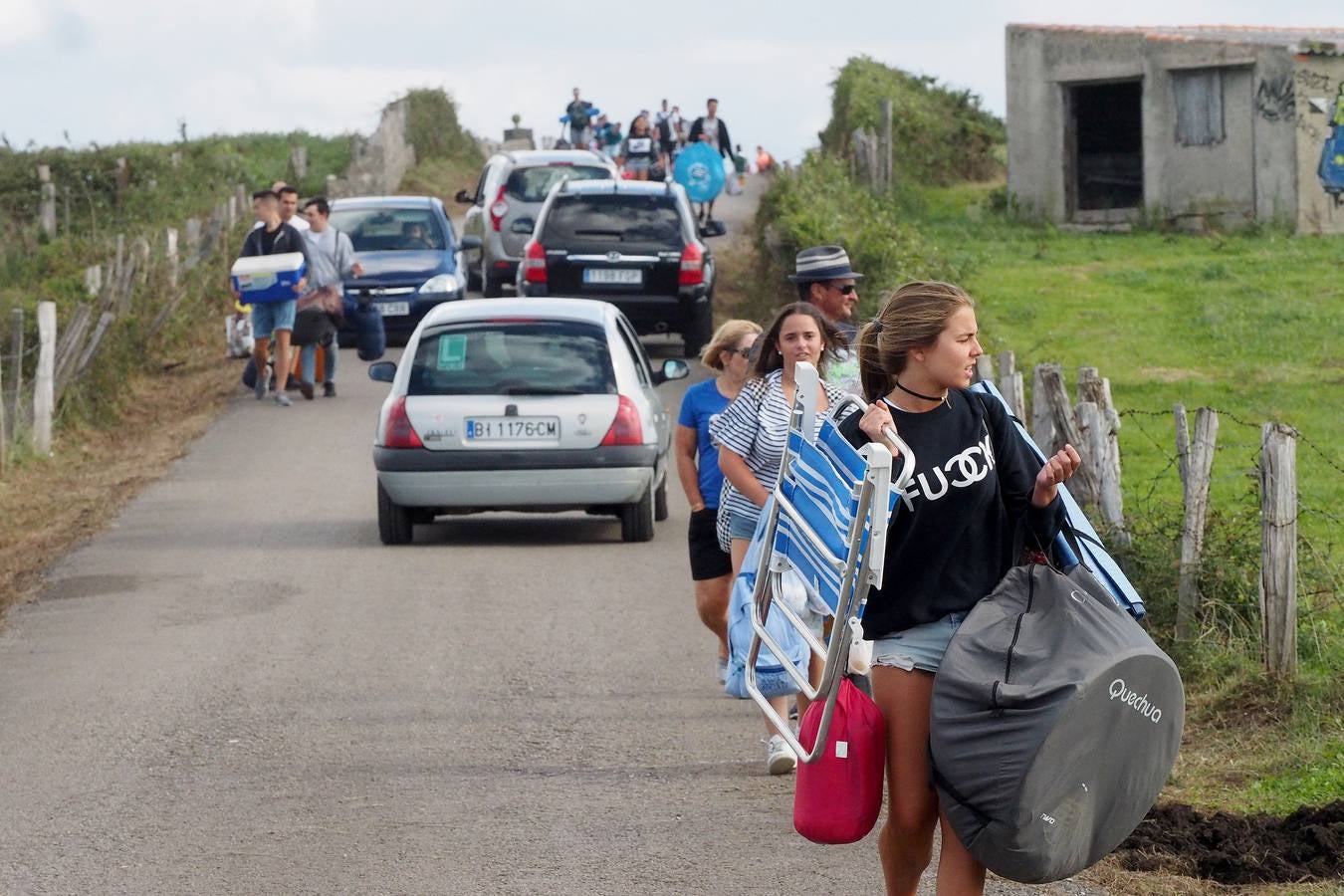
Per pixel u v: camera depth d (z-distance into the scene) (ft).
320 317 124.88
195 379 140.87
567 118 286.25
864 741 29.63
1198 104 193.98
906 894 31.35
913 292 30.27
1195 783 46.19
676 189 140.67
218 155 311.88
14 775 48.65
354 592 72.08
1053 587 29.43
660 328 136.98
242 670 59.93
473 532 86.84
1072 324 140.26
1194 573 56.90
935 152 252.42
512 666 60.08
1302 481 88.33
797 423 31.71
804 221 140.46
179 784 47.55
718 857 40.93
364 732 52.37
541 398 80.74
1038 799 27.84
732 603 44.14
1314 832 40.01
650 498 82.38
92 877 40.29
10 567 79.25
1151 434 102.47
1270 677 52.42
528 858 41.06
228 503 93.40
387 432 80.53
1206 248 180.65
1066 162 205.98
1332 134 186.70
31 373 119.75
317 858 41.29
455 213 280.51
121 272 156.97
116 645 64.03
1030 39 207.21
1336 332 132.46
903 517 29.86
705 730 52.31
